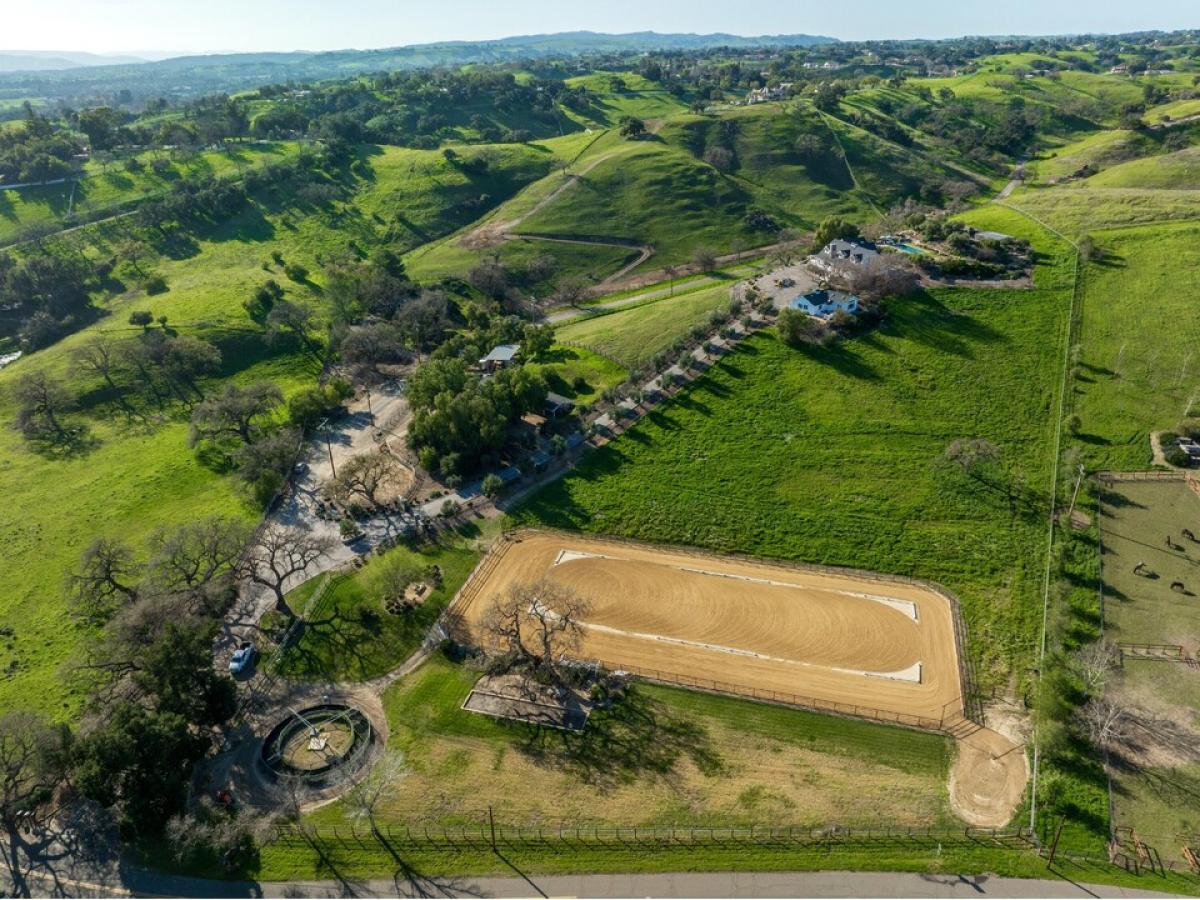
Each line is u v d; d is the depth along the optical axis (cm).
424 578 8188
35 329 16900
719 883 5247
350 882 5425
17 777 5884
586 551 8731
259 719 6800
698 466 9931
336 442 11675
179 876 5534
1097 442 9500
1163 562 7756
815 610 7669
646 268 19750
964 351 11419
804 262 15412
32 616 8556
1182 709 6206
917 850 5350
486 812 5838
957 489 9100
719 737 6362
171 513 10394
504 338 14300
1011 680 6725
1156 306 11781
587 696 6800
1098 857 5184
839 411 10588
